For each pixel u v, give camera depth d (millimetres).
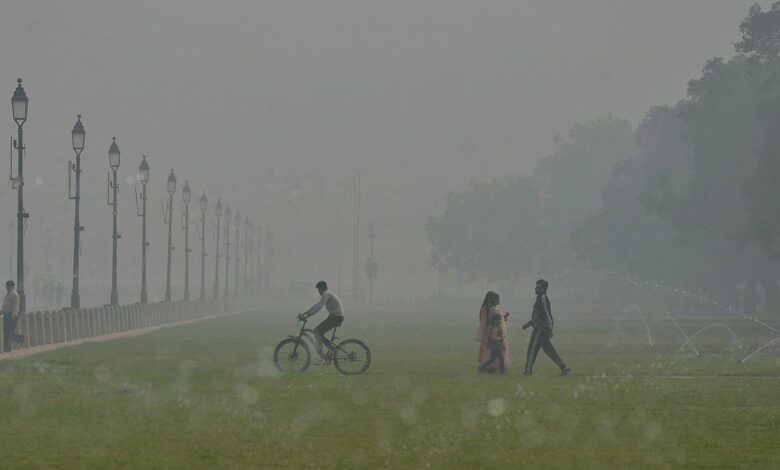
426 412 64625
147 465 45219
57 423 57938
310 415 62875
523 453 49156
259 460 46719
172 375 89812
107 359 109312
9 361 103000
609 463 46438
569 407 67688
